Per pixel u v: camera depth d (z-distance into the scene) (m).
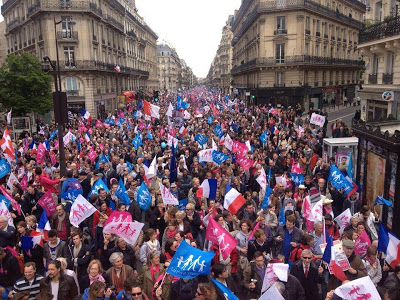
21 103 36.31
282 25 48.72
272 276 6.39
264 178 11.84
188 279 6.58
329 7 55.44
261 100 51.16
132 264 7.99
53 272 6.37
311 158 16.34
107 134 26.11
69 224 9.61
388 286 6.38
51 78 38.22
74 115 45.56
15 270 7.68
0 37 65.69
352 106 60.75
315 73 52.94
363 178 13.12
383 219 11.36
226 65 133.50
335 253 6.80
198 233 9.48
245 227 8.11
